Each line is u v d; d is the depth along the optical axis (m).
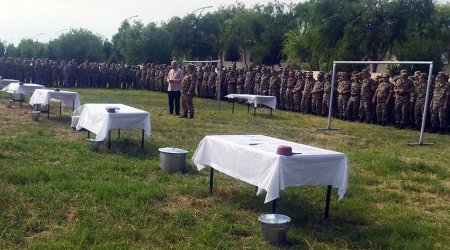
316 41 33.19
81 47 52.88
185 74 15.27
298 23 44.56
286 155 5.12
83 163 7.88
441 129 14.41
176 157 7.61
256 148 5.54
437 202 6.95
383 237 5.18
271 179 5.01
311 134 13.31
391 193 7.16
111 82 30.25
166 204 6.02
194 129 12.75
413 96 15.09
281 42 45.44
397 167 8.90
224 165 6.02
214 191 6.70
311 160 5.23
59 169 7.28
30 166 7.34
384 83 15.94
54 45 52.56
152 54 46.62
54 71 29.12
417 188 7.57
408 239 5.24
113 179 6.93
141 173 7.45
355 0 32.47
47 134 10.72
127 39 47.31
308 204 6.37
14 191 6.03
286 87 19.81
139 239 4.80
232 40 47.31
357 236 5.21
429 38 32.38
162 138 10.97
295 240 4.99
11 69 29.12
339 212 6.10
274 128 14.11
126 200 5.93
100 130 8.81
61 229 4.93
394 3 30.62
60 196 5.94
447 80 14.51
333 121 16.70
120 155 8.70
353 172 8.41
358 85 16.77
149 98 23.02
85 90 26.95
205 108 19.27
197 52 48.62
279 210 5.95
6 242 4.53
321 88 18.05
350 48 31.33
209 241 4.78
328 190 5.73
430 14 30.89
